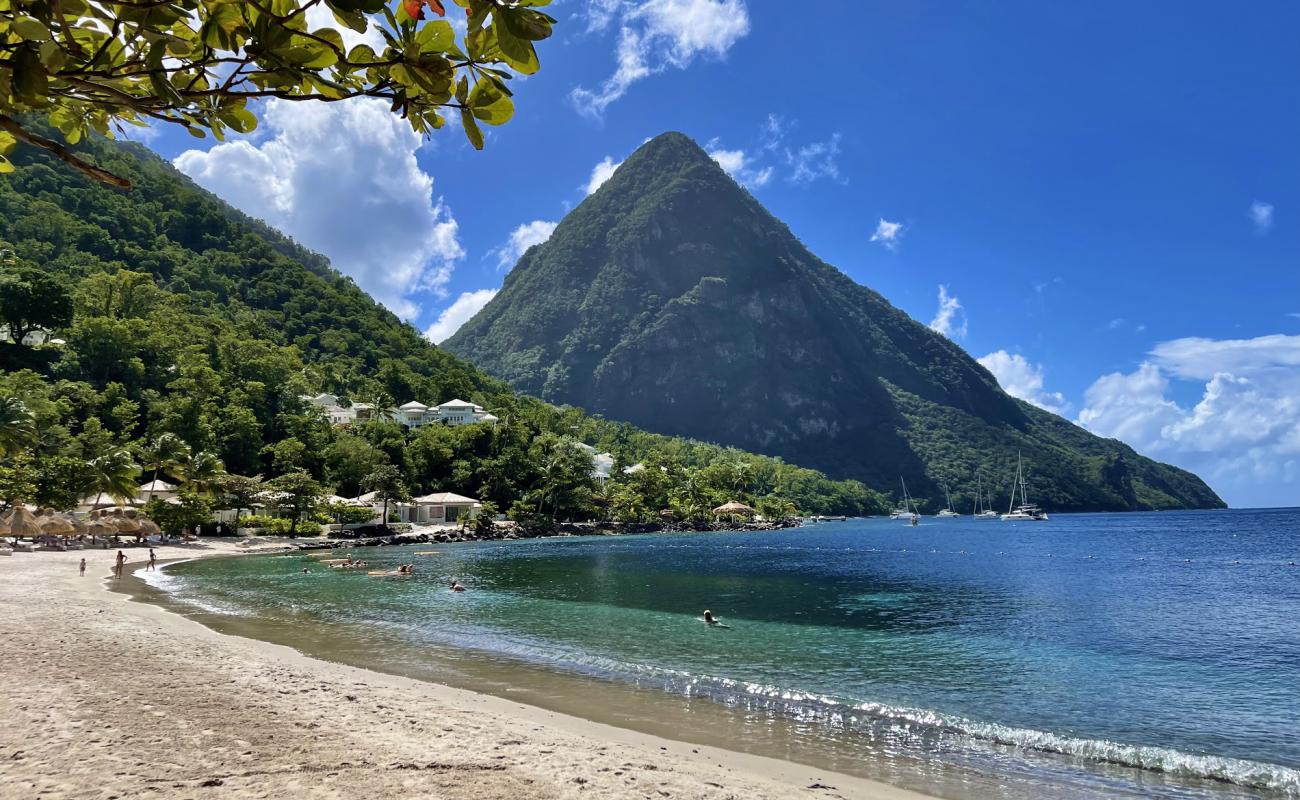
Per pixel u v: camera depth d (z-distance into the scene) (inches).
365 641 788.0
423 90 84.8
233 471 3139.8
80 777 294.5
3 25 81.5
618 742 439.8
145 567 1556.3
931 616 1079.0
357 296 7140.8
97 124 110.5
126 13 78.6
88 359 3208.7
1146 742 479.8
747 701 562.9
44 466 1991.9
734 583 1547.7
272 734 382.3
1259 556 2488.9
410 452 3735.2
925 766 419.2
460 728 428.5
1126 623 1017.5
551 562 2044.8
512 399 6555.1
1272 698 598.9
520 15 74.0
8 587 1071.0
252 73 86.3
